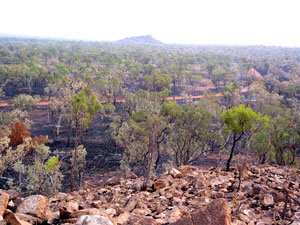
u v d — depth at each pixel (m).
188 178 14.04
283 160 32.94
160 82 88.62
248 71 149.75
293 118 41.19
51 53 161.00
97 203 9.87
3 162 28.23
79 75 92.31
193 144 32.19
